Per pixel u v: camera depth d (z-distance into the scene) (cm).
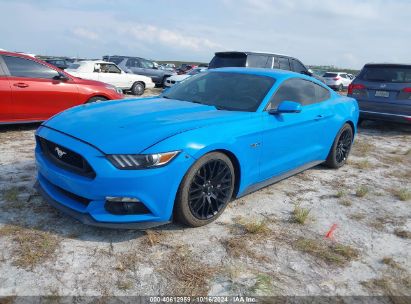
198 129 319
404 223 381
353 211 402
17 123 660
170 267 275
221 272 273
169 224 337
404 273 292
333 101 525
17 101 630
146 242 305
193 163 306
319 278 277
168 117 339
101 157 282
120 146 286
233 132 341
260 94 405
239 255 297
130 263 276
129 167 281
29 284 244
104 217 289
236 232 333
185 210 313
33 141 593
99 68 1384
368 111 866
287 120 410
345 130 549
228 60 1032
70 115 354
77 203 308
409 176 549
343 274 284
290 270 283
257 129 368
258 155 378
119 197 285
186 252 295
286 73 457
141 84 1530
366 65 882
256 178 387
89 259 277
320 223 366
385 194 464
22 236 298
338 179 509
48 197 325
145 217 295
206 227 337
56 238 300
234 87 425
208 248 303
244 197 414
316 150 489
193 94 434
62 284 247
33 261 268
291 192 443
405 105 813
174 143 296
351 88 888
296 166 460
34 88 646
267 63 1039
